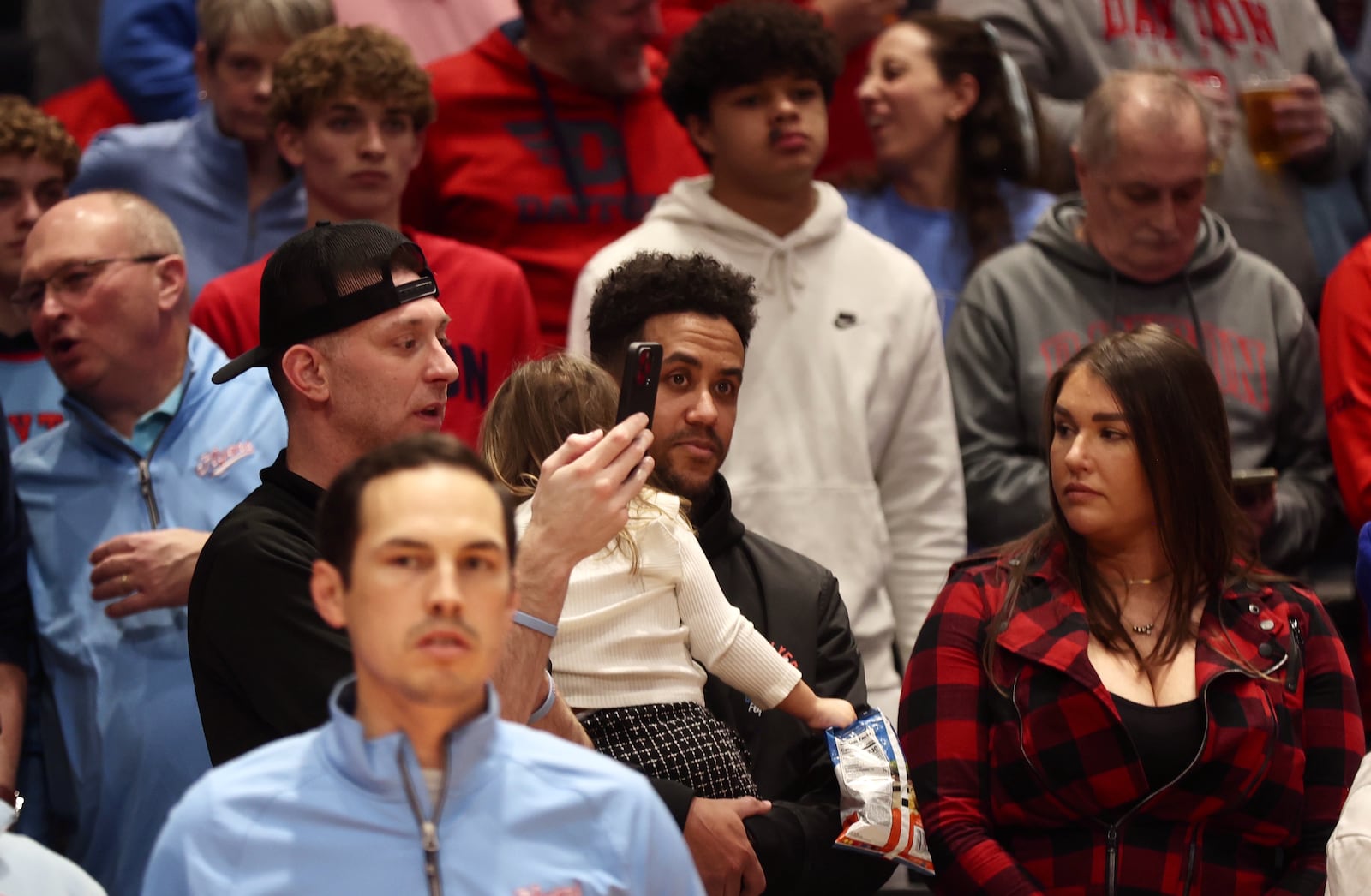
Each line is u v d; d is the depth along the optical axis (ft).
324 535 19.21
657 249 41.11
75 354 36.24
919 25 48.49
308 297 27.02
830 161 53.47
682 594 29.17
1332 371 43.34
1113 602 31.07
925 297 42.16
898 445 41.34
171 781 34.42
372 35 42.75
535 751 19.70
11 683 35.88
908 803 29.01
